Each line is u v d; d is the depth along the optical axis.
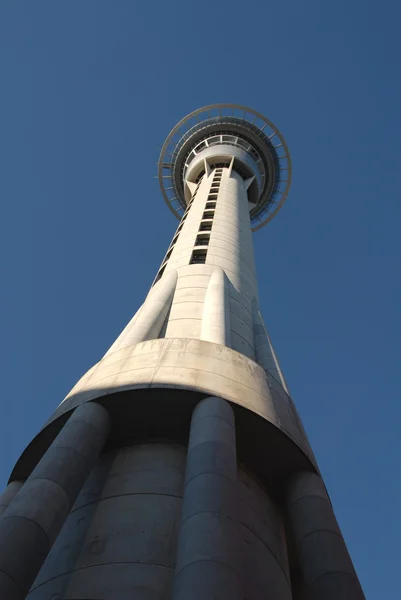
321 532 13.16
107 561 11.71
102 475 14.52
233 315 23.95
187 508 10.92
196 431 13.43
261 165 62.03
